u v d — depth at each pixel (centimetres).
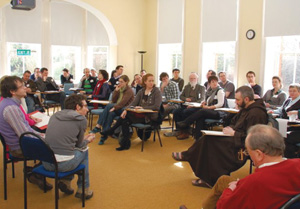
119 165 375
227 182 191
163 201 278
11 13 918
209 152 302
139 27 924
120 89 494
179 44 857
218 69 762
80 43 1040
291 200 128
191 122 481
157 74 912
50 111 803
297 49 613
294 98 411
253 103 296
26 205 246
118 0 875
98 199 279
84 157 260
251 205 136
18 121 257
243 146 287
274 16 623
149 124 451
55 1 979
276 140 142
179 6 822
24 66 972
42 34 959
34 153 232
